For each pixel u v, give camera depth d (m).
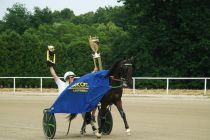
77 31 59.34
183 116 19.02
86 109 13.62
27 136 14.28
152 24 42.88
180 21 42.19
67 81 14.52
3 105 25.03
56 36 56.56
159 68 41.16
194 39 41.59
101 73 13.62
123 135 14.20
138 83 41.00
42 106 24.34
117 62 13.58
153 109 21.94
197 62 40.53
